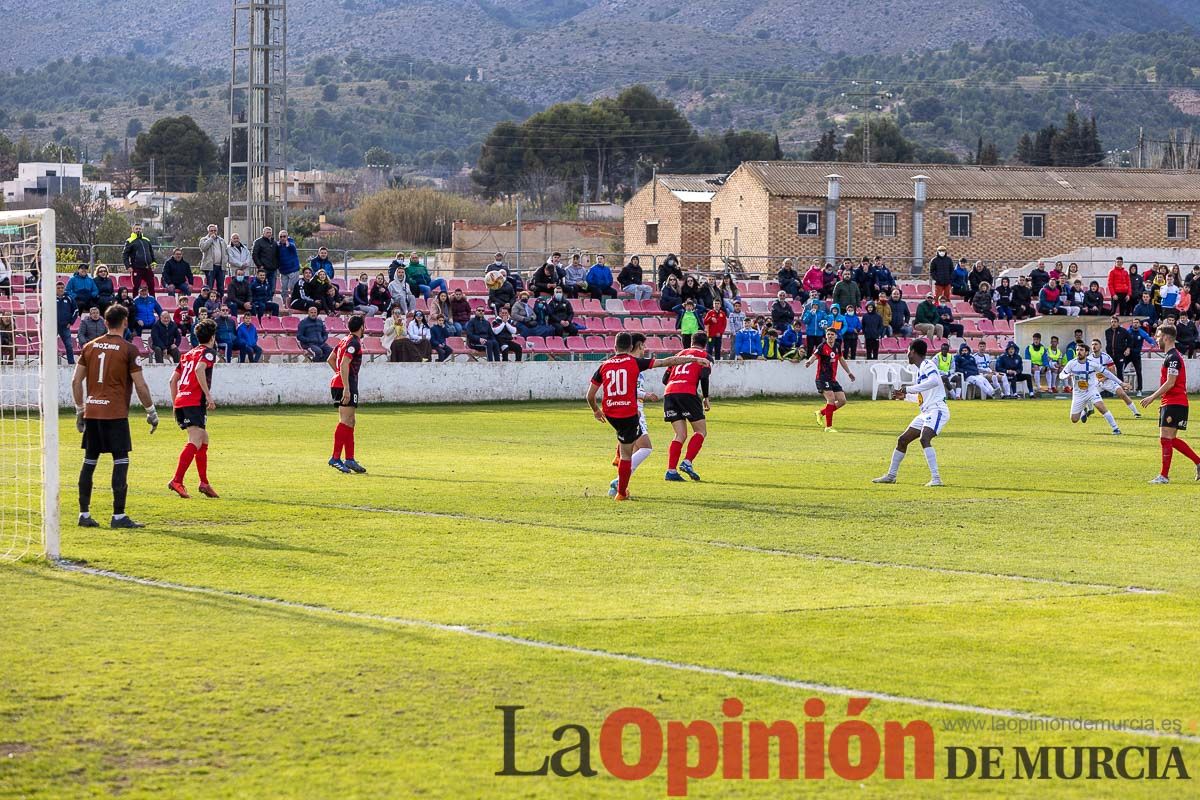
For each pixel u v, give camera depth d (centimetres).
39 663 1612
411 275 7431
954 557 2359
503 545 2430
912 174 11169
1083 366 5244
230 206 8025
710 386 6900
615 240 13788
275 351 6706
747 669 1619
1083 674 1612
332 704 1473
